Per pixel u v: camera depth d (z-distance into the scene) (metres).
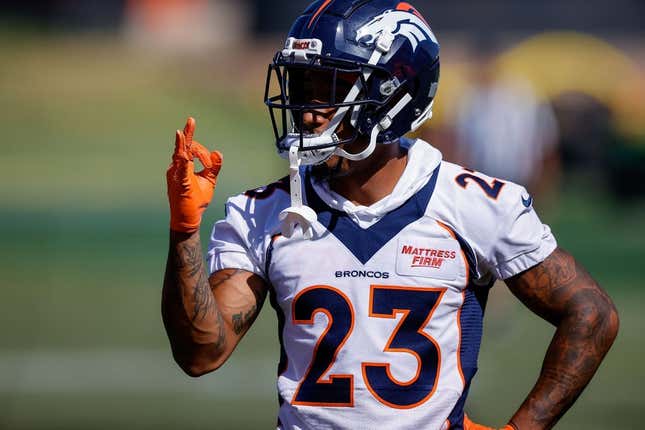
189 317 11.54
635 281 42.62
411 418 11.52
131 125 111.81
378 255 11.66
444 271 11.69
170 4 190.38
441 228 11.74
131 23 189.62
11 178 80.50
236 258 12.13
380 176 11.98
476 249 11.81
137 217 62.16
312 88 11.83
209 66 146.12
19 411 25.73
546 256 12.01
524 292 12.13
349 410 11.55
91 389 28.03
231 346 12.02
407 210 11.77
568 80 75.31
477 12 131.12
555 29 129.00
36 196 71.38
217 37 183.88
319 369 11.66
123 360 31.25
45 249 52.28
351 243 11.70
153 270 46.97
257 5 161.38
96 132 107.44
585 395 27.28
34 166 87.25
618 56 85.31
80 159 91.56
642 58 115.50
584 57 80.62
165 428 24.31
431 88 12.28
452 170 12.03
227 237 12.25
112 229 58.09
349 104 11.52
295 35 11.89
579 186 71.50
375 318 11.59
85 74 142.88
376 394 11.51
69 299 40.75
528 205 11.99
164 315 11.71
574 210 65.06
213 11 192.12
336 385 11.58
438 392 11.62
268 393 27.78
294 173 11.56
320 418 11.61
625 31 127.38
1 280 44.56
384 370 11.54
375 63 11.71
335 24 11.76
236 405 26.53
